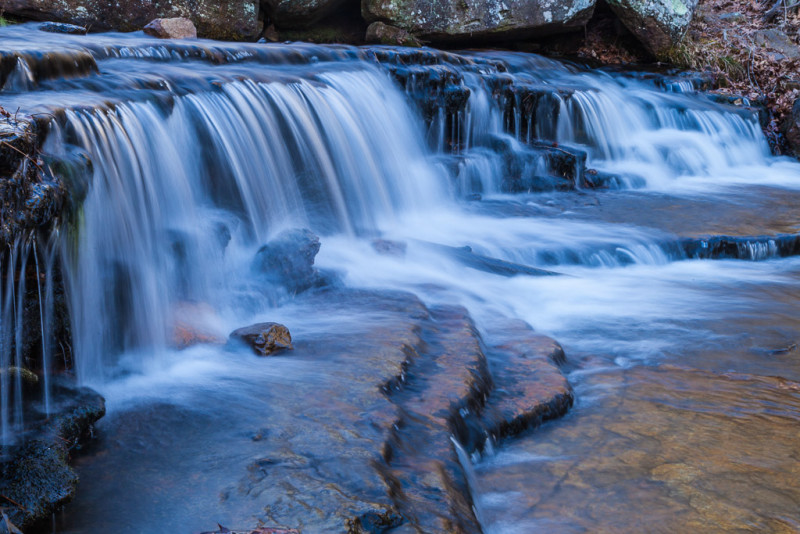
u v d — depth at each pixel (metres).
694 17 17.61
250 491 3.55
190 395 4.57
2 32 8.69
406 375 4.98
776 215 10.58
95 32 11.05
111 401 4.49
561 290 7.82
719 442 4.88
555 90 12.42
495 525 3.97
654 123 13.83
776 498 4.25
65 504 3.48
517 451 4.77
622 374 5.93
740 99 15.16
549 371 5.55
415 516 3.51
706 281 8.48
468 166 10.81
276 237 6.74
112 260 5.43
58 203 4.37
